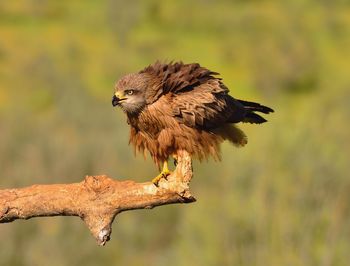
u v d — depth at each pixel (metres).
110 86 71.75
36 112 61.97
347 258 22.42
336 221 22.64
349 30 89.44
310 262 22.25
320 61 81.06
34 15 88.12
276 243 22.67
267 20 89.88
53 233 31.72
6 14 87.56
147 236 36.81
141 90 10.88
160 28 87.75
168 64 11.41
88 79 72.88
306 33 86.00
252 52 79.94
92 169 40.66
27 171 39.12
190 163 9.71
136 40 84.12
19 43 79.94
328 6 94.50
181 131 10.94
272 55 78.38
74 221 32.22
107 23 86.06
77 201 9.59
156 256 35.78
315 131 26.41
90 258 32.50
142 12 88.19
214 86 11.18
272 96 73.31
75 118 51.09
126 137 42.94
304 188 23.36
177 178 9.62
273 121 28.00
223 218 23.89
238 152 26.20
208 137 11.24
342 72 79.50
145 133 11.18
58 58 76.75
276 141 25.58
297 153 24.58
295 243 22.47
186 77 11.05
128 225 36.50
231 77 76.69
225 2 93.62
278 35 83.88
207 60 80.38
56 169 39.81
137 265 35.56
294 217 22.84
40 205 9.66
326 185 23.92
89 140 43.03
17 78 70.88
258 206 23.27
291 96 73.94
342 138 26.56
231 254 23.28
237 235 23.44
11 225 31.16
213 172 31.34
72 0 93.31
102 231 9.57
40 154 40.12
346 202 24.12
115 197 9.57
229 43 83.81
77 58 77.69
